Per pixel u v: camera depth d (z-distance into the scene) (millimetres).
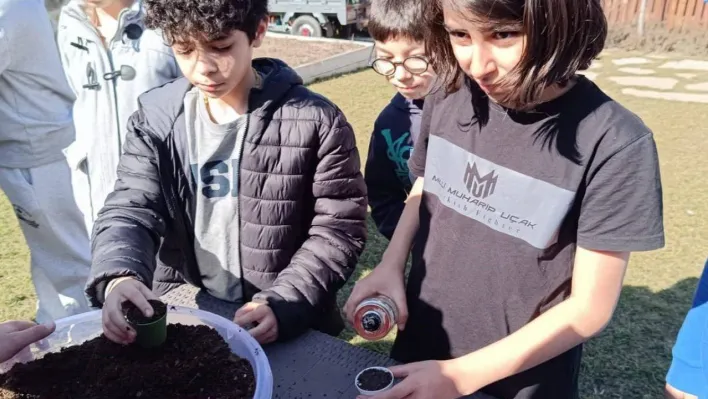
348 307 1383
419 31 1772
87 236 2680
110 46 2246
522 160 1185
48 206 2537
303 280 1477
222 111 1570
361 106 6836
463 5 949
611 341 3023
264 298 1429
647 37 9781
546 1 920
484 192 1256
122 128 2268
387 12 1831
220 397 1146
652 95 7242
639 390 2703
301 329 1434
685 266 3656
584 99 1112
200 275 1704
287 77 1594
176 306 1390
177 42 1394
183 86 1617
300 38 10375
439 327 1370
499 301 1263
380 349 2986
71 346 1305
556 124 1131
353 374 1280
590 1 971
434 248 1373
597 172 1089
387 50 1900
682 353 1410
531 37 946
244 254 1630
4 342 1229
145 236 1449
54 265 2670
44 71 2406
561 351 1115
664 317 3195
